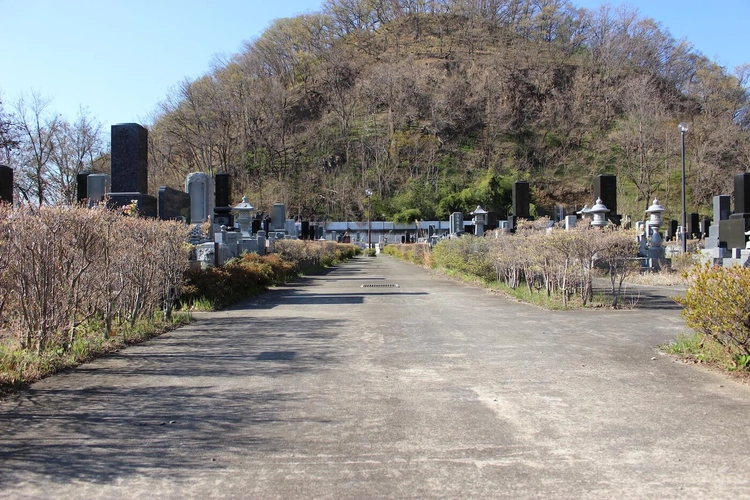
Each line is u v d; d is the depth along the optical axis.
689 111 78.19
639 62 96.25
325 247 32.09
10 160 27.91
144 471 3.30
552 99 96.12
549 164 87.69
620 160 77.50
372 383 5.29
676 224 41.50
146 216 12.44
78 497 2.97
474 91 98.69
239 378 5.50
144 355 6.61
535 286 13.40
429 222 69.94
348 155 89.50
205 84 74.50
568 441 3.75
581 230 11.27
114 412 4.42
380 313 10.44
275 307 11.50
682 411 4.38
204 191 18.59
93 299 7.24
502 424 4.10
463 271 19.27
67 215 6.45
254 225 33.84
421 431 3.96
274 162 88.75
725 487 3.04
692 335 7.50
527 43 112.94
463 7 127.12
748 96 71.25
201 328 8.70
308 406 4.57
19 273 5.90
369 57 115.56
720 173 59.19
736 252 16.39
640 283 16.09
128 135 12.96
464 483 3.11
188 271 11.33
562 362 6.14
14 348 5.94
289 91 106.19
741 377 5.42
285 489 3.06
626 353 6.61
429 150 89.75
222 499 2.95
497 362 6.16
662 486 3.06
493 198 77.19
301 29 114.38
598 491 3.00
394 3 130.38
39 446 3.70
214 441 3.79
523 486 3.07
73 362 6.06
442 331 8.29
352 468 3.33
